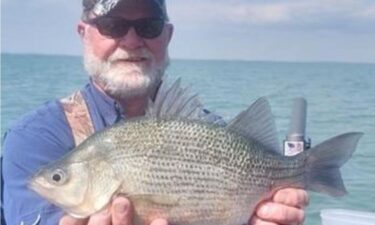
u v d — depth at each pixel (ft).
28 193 2.75
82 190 2.36
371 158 9.06
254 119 2.53
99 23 3.08
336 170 2.53
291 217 2.46
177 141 2.40
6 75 31.14
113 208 2.31
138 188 2.34
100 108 3.07
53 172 2.38
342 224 4.25
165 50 3.19
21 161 2.85
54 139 2.92
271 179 2.48
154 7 3.08
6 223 2.83
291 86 25.21
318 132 12.69
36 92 22.77
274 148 2.55
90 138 2.41
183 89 2.50
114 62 3.09
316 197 6.80
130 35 3.07
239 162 2.45
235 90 20.52
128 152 2.35
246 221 2.48
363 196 7.61
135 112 3.16
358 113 15.07
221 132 2.46
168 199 2.36
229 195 2.42
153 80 3.12
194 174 2.39
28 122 2.95
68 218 2.38
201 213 2.41
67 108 3.03
